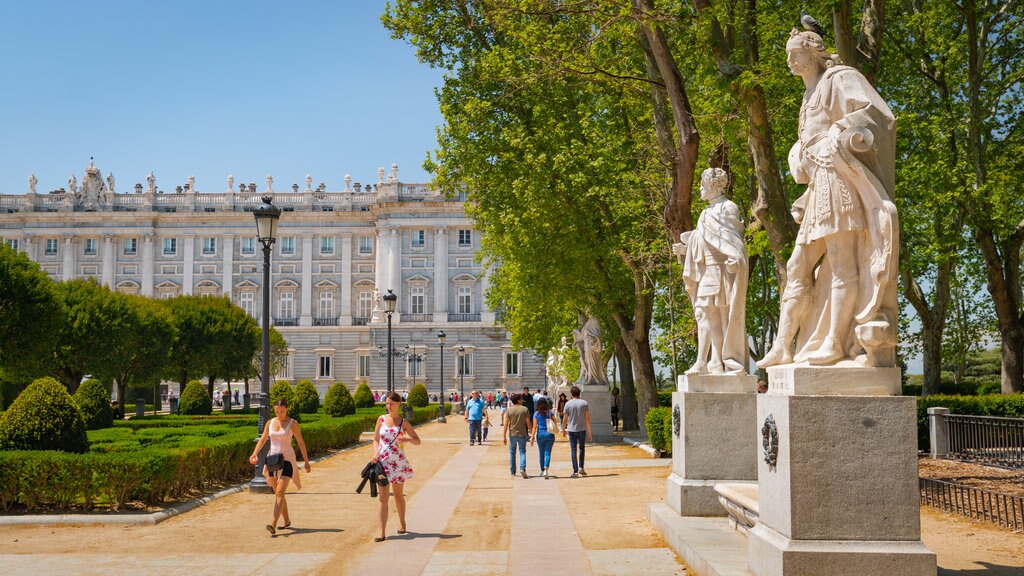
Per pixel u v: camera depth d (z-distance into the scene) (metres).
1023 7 21.81
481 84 24.19
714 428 9.90
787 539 5.73
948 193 19.75
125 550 9.47
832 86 6.16
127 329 46.12
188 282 90.50
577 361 37.16
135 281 90.38
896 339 5.87
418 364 86.12
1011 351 22.58
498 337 86.12
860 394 5.82
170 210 91.62
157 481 12.41
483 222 28.31
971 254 24.53
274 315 90.56
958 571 7.04
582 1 15.14
